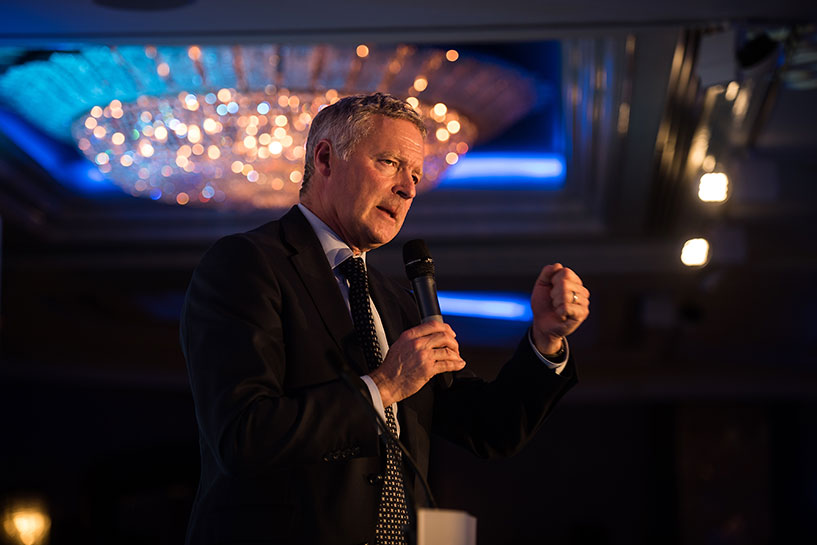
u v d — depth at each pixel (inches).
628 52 186.1
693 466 530.6
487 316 434.9
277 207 239.6
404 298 90.9
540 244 318.3
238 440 68.2
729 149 242.1
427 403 83.8
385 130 84.1
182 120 205.6
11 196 279.0
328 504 71.8
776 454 533.6
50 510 426.3
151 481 476.7
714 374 514.3
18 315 387.9
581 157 259.8
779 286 358.0
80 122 215.5
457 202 296.5
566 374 86.4
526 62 237.5
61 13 160.6
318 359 75.6
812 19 166.4
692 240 289.0
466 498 544.7
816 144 239.6
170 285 349.4
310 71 196.7
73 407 464.8
